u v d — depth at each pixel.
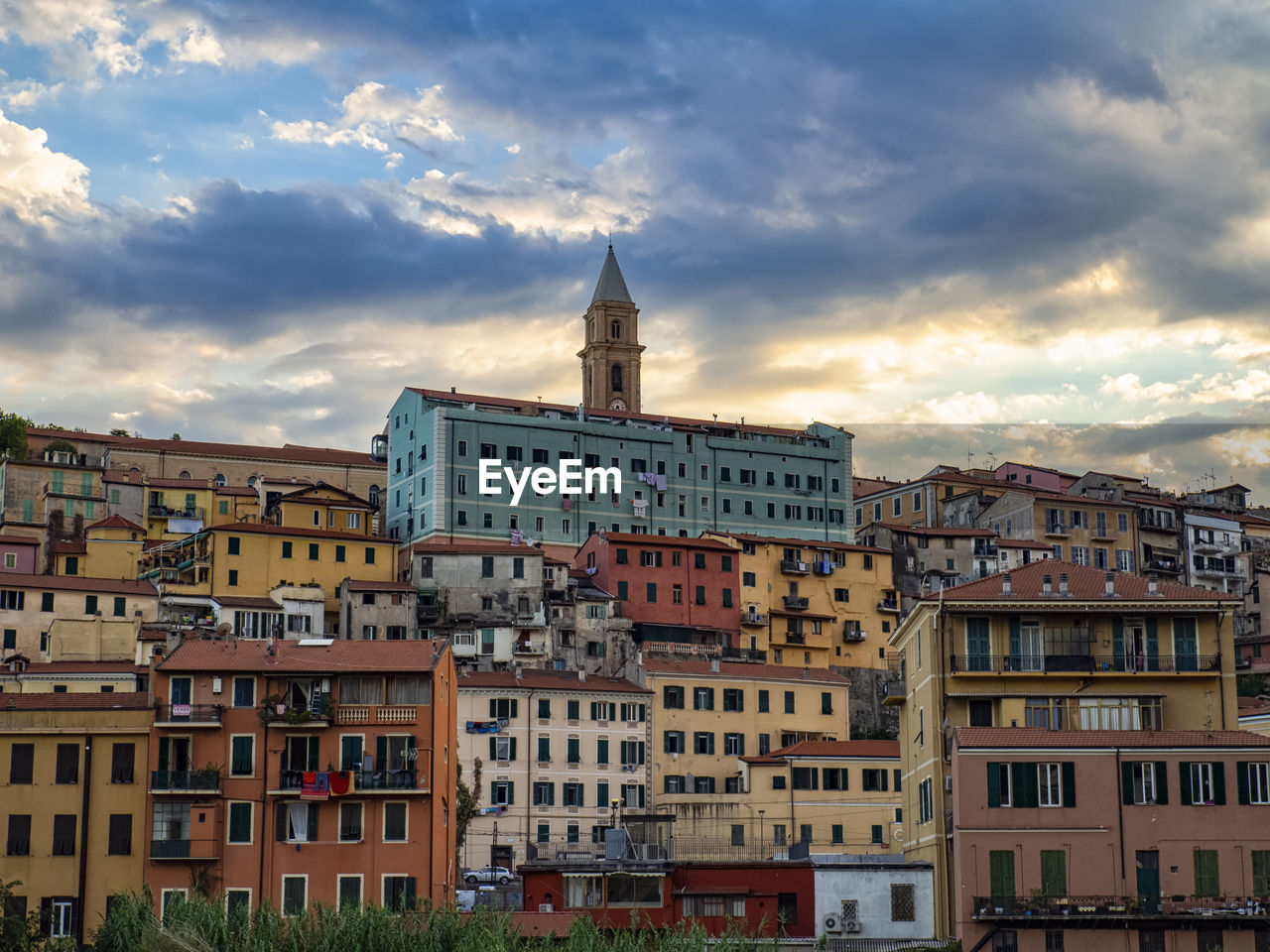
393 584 172.12
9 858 97.56
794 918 102.38
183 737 100.94
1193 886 94.88
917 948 97.25
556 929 92.88
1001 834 95.81
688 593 182.38
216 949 82.44
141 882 98.19
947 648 106.81
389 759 101.88
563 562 176.75
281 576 175.12
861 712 187.62
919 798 110.00
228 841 99.69
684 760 150.38
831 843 138.50
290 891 99.19
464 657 168.12
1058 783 96.50
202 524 193.38
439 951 80.88
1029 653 106.75
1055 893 94.81
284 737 101.62
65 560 174.38
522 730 144.62
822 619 189.50
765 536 198.38
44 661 155.50
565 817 143.75
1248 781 96.25
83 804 99.06
